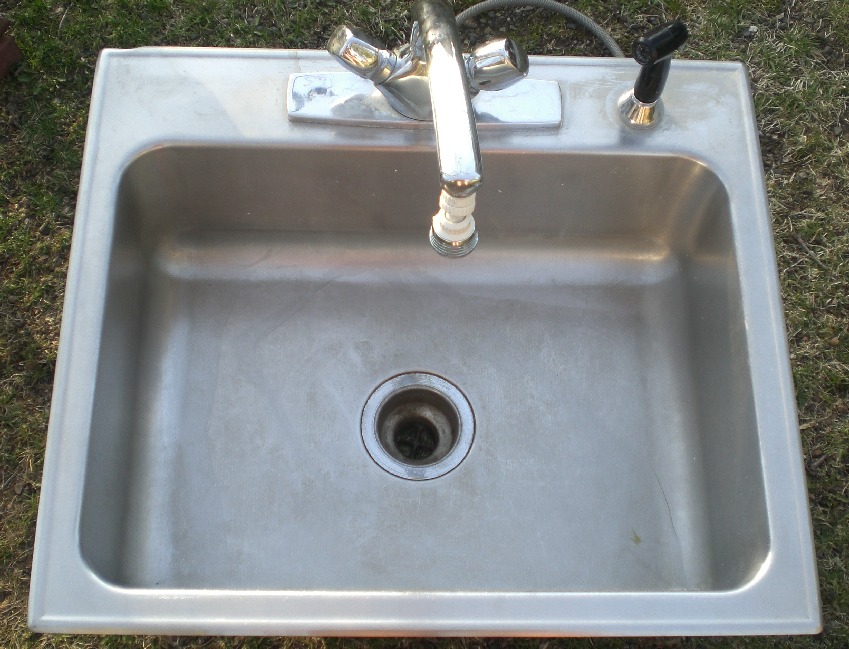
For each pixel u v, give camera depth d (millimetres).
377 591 817
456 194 715
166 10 1743
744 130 1017
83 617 792
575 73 1036
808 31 1772
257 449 1093
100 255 937
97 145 980
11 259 1629
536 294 1184
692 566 1047
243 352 1140
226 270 1171
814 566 837
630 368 1146
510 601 813
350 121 992
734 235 979
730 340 990
